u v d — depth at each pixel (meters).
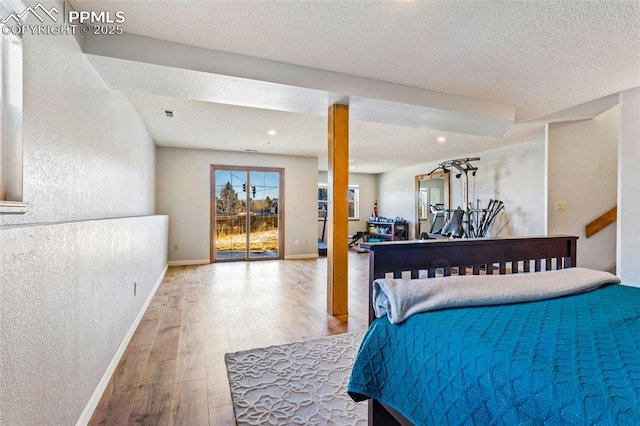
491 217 6.04
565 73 2.68
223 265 6.25
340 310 3.21
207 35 2.13
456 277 1.50
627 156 2.96
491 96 3.23
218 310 3.37
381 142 5.62
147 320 3.06
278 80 2.50
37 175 1.29
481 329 1.07
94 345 1.72
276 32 2.10
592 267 4.22
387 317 1.31
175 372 2.07
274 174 7.10
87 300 1.61
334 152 3.07
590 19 1.92
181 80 2.42
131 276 2.65
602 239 4.27
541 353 0.89
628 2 1.76
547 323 1.12
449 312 1.23
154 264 4.07
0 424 0.91
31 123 1.25
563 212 4.18
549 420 0.73
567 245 2.34
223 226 6.70
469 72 2.69
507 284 1.45
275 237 7.13
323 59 2.48
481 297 1.31
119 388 1.88
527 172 5.54
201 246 6.46
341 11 1.87
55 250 1.25
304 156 7.28
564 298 1.44
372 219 10.02
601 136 4.27
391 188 9.70
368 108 3.12
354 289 4.39
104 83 2.33
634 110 2.96
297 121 4.28
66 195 1.59
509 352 0.90
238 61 2.38
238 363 2.19
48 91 1.41
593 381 0.75
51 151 1.43
